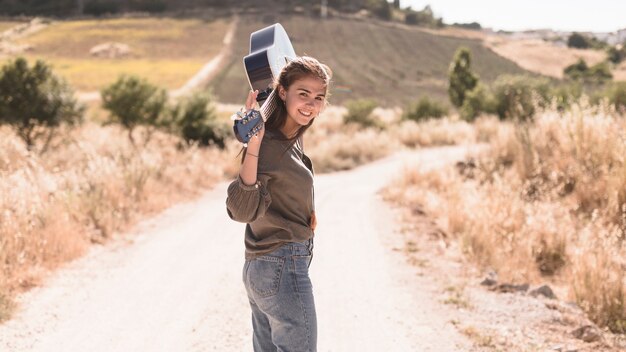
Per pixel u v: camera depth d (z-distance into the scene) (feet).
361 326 18.53
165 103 76.13
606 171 33.30
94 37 370.73
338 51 378.32
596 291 20.13
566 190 36.86
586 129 38.14
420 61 377.71
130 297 21.29
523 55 460.96
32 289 21.61
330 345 17.06
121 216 33.45
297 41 394.32
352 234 32.48
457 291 21.94
